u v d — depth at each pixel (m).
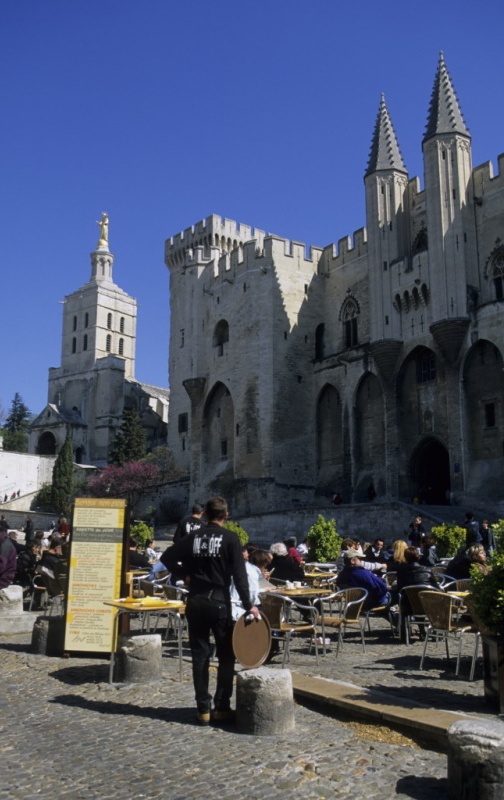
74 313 117.38
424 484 49.81
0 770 7.44
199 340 66.56
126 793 6.79
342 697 9.40
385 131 54.66
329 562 26.77
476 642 11.30
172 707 9.73
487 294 46.16
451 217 46.50
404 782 6.96
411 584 15.15
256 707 8.45
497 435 43.28
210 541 8.99
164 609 11.38
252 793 6.73
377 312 51.66
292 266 61.16
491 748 6.39
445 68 48.94
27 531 43.19
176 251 78.94
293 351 59.69
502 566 9.36
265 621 9.27
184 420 74.94
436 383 48.41
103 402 107.25
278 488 56.66
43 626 13.74
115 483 75.44
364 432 54.03
